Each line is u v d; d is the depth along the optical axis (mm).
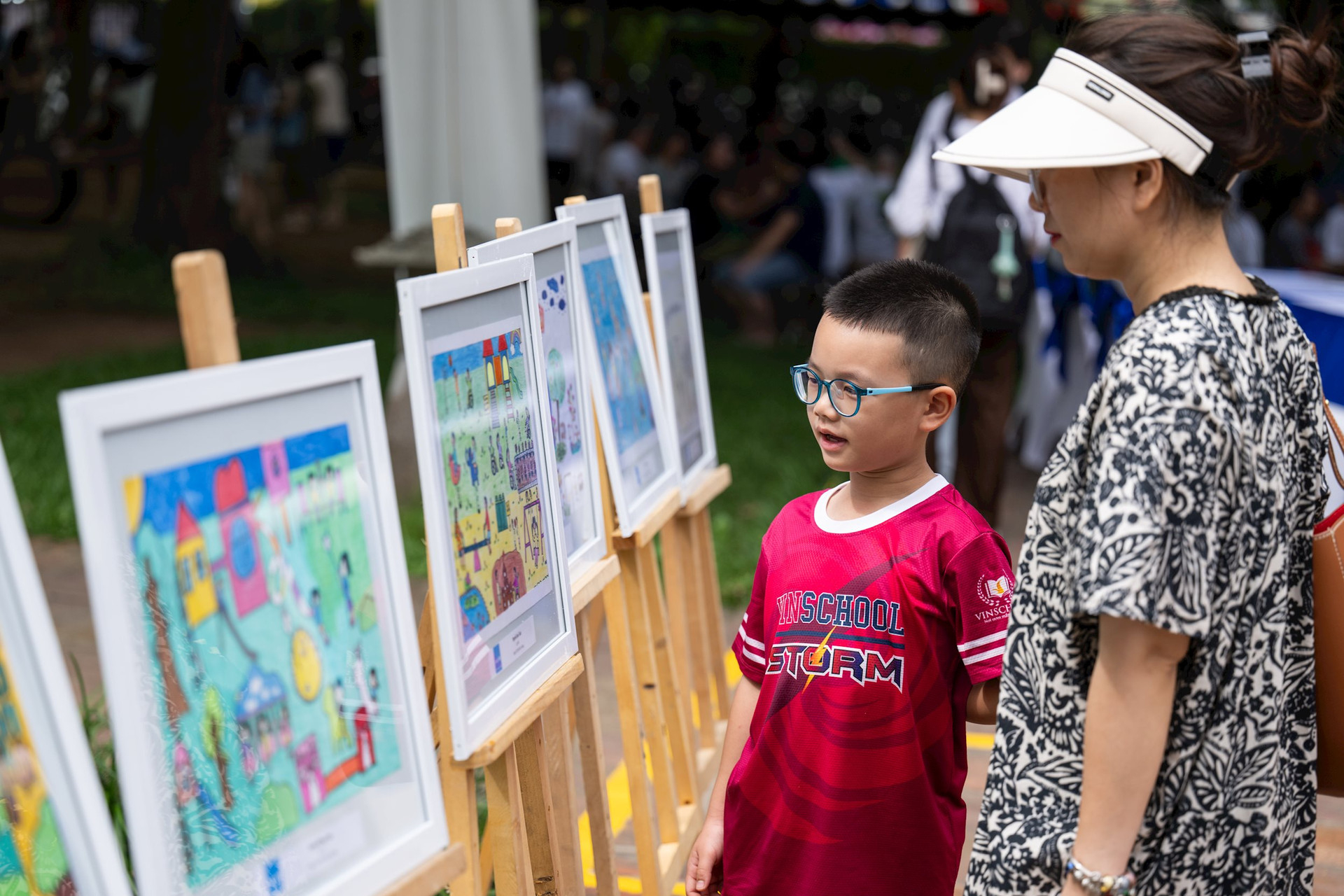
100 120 15719
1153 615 1196
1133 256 1320
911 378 1733
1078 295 5602
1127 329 1302
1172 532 1204
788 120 15914
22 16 15922
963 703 1804
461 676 1544
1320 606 1436
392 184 5336
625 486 2467
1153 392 1223
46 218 14930
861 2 13766
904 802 1764
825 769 1775
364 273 13438
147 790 1123
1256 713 1310
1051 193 1340
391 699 1431
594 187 12383
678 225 3049
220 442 1217
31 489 5754
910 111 17188
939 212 4754
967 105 4715
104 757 2752
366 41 19766
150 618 1144
